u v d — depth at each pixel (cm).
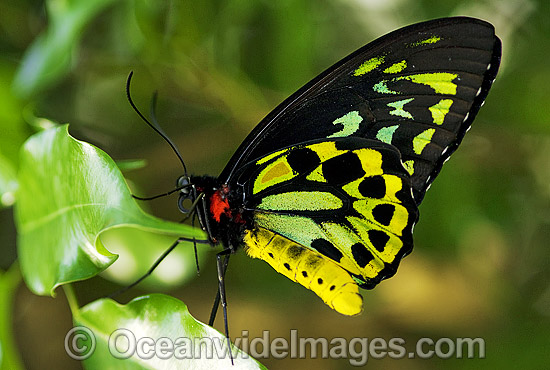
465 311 54
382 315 56
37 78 44
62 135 39
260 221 42
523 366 50
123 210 38
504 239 53
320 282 41
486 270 54
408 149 41
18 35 49
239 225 43
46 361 52
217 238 43
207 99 50
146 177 52
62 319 52
